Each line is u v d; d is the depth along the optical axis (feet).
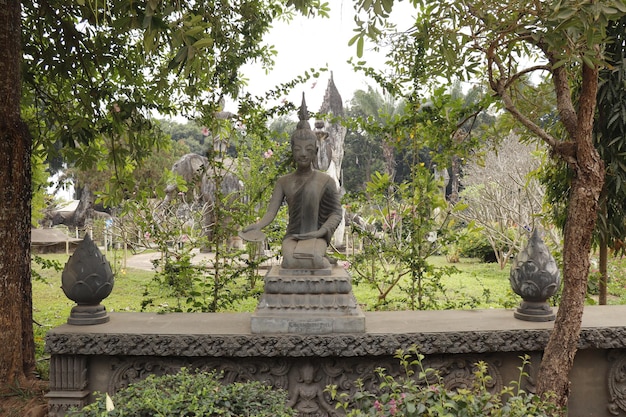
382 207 19.57
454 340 11.24
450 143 15.55
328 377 11.51
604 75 13.30
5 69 13.05
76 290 11.76
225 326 11.93
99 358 11.52
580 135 9.72
